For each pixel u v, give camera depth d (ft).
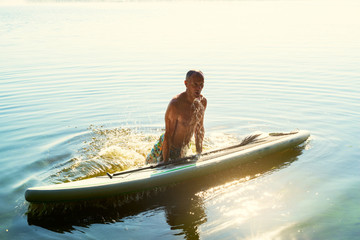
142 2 242.99
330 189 12.60
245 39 51.80
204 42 49.49
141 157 16.20
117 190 12.57
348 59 36.35
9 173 14.34
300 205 11.66
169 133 14.62
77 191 12.05
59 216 11.71
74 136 18.43
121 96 25.34
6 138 18.12
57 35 59.98
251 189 13.00
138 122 20.53
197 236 10.29
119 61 37.22
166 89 26.89
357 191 12.38
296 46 45.01
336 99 23.63
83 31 65.10
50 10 156.87
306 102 23.21
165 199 12.71
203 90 26.43
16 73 32.50
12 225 11.05
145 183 12.96
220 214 11.44
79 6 202.39
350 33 55.26
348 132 18.01
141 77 30.48
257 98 24.32
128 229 10.82
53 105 23.52
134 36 56.85
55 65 35.76
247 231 10.41
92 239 10.33
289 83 27.84
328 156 15.44
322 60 36.11
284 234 10.19
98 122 20.53
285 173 14.08
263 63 35.17
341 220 10.73
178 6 159.74
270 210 11.49
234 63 35.32
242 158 15.02
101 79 30.07
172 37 55.01
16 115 21.65
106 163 15.33
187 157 14.80
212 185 13.58
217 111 21.99
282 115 21.01
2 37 57.88
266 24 70.90
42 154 16.21
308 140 17.31
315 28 62.49
